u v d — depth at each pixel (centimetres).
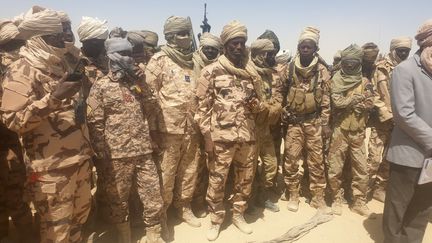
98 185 370
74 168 256
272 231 383
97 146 301
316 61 387
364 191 424
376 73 452
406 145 301
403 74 292
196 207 419
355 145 415
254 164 383
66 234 259
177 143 354
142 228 378
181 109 350
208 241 359
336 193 433
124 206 320
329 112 410
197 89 345
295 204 436
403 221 331
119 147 300
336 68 470
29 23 236
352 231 389
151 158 324
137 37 389
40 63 236
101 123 298
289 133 419
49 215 252
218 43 400
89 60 332
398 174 312
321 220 404
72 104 259
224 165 348
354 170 423
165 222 355
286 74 410
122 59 298
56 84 245
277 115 387
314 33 382
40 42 238
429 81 286
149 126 350
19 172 320
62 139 249
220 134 339
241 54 339
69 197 256
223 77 339
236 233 376
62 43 256
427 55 284
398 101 294
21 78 226
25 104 223
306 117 406
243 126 343
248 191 372
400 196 313
